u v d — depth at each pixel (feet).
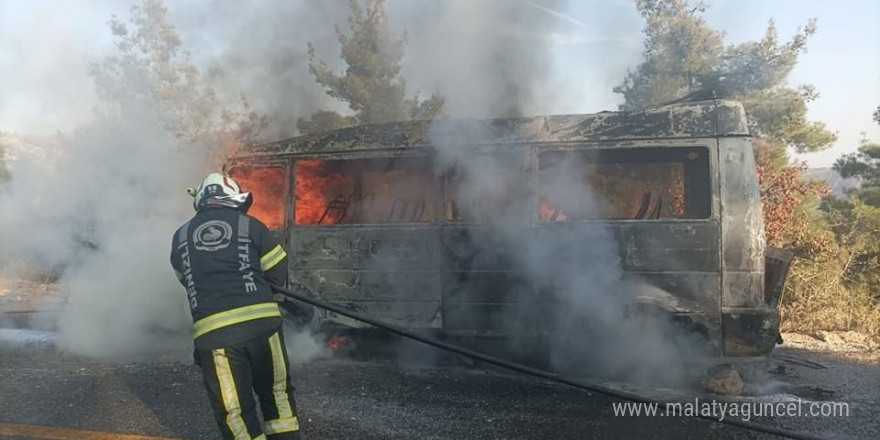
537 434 12.57
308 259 18.48
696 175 17.65
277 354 10.52
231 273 10.23
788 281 24.62
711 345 16.42
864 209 34.96
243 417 10.03
